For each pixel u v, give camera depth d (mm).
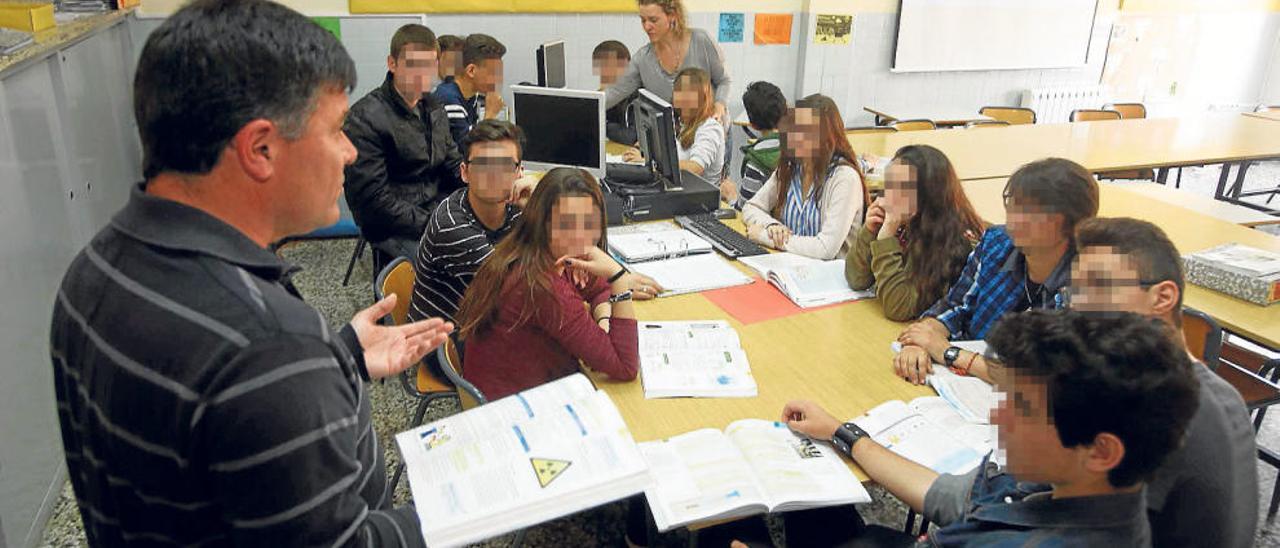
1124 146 4492
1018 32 6227
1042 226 1804
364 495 902
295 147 773
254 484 724
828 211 2697
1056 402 936
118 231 762
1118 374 896
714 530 1713
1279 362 2410
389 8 4703
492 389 1907
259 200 786
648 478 1141
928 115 6160
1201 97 7047
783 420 1662
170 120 718
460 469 1154
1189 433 1099
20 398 2186
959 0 5953
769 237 2752
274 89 735
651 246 2641
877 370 1923
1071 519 995
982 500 1282
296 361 736
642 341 2008
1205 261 2520
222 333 713
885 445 1593
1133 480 947
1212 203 3648
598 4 5156
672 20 4070
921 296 2148
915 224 2172
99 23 3367
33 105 2482
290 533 746
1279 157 4371
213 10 729
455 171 3580
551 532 2297
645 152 3174
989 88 6383
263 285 769
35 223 2404
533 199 1827
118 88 3691
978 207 3350
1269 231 4895
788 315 2217
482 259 2346
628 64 4367
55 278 2543
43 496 2303
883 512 2383
